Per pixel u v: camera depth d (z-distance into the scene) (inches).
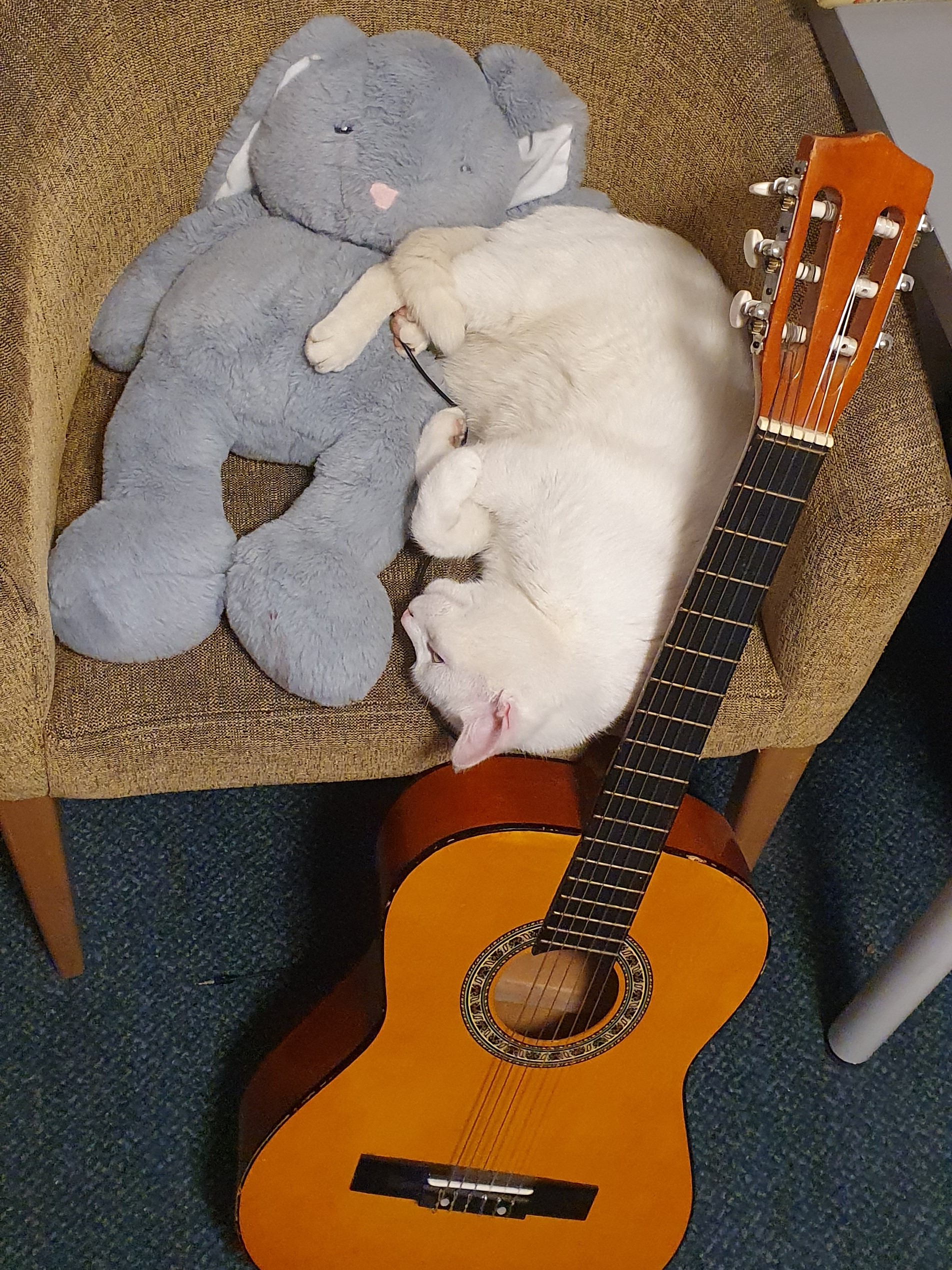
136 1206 40.4
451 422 40.6
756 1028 46.1
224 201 43.6
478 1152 37.1
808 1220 42.3
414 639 37.4
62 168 38.1
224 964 45.8
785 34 42.1
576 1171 37.6
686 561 38.7
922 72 39.1
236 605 37.1
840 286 28.0
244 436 41.0
